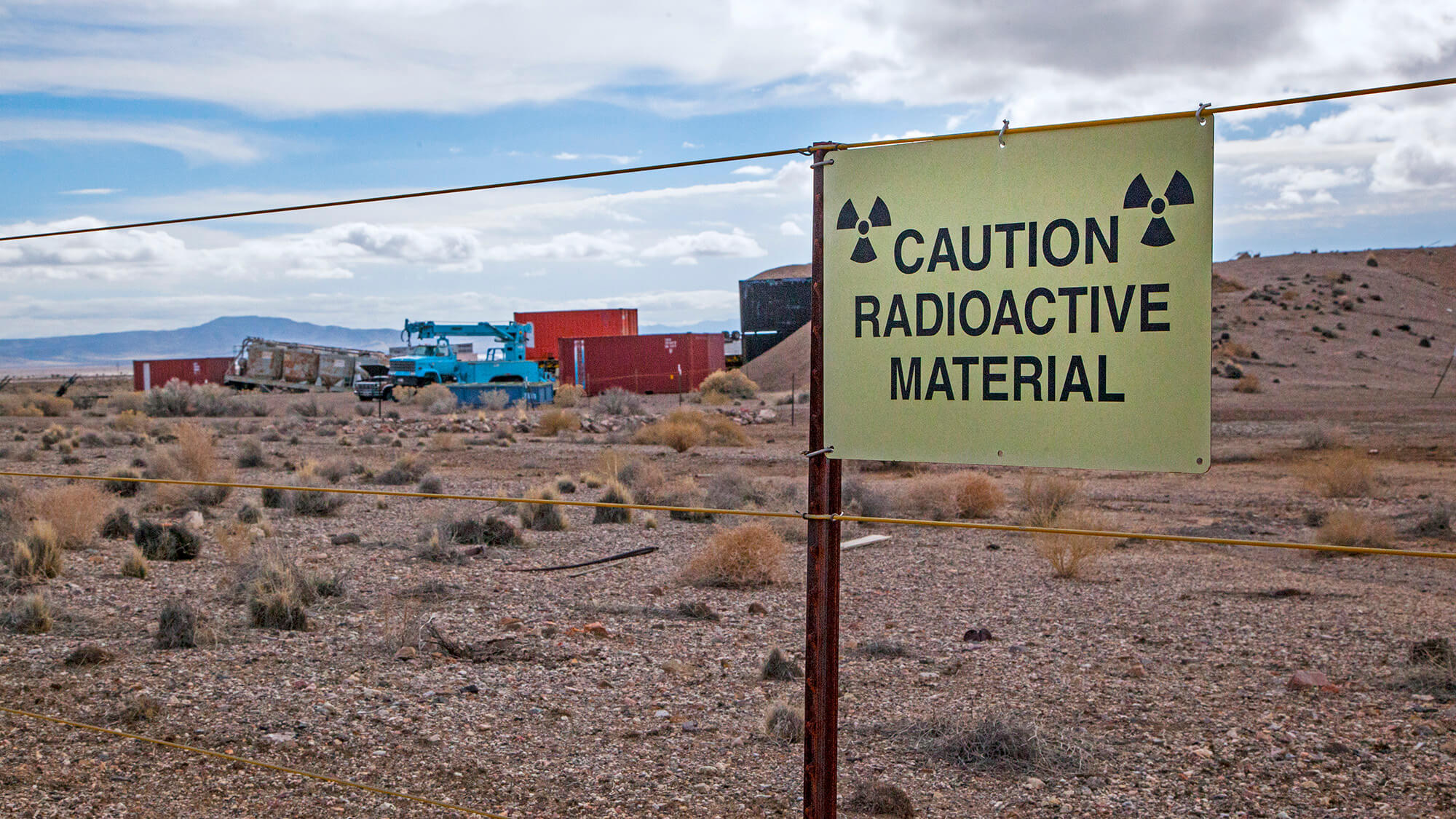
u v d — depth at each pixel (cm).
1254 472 2519
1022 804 572
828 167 370
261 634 937
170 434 3778
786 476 2592
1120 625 1026
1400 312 7475
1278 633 984
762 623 1036
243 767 597
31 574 1160
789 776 605
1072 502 1956
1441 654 854
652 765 621
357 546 1488
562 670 842
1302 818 551
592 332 8544
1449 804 568
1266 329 6925
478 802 558
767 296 9794
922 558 1459
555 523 1722
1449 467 2528
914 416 363
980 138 349
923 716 729
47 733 643
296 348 7450
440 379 6094
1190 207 327
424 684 783
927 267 359
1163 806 568
